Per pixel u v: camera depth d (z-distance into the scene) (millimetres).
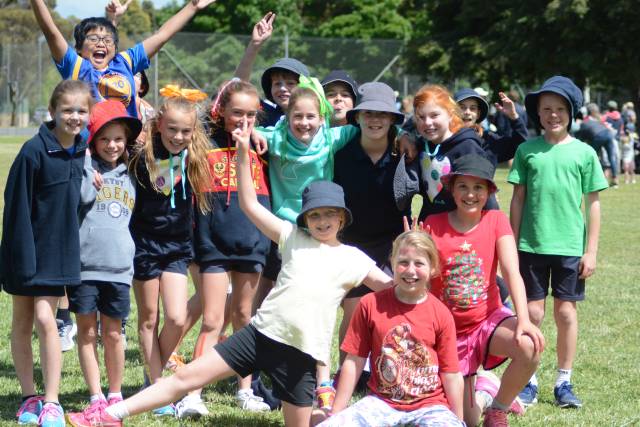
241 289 4887
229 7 43312
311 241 4266
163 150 4633
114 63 5961
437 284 4441
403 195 4895
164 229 4676
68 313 6129
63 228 4281
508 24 27484
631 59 26188
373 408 3988
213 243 4742
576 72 27328
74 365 5703
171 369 5699
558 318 5043
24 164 4195
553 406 4973
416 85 33156
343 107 5602
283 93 5625
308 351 4094
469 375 4387
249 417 4672
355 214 5012
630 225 13586
